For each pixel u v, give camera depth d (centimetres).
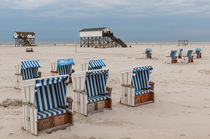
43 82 563
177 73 1564
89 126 634
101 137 560
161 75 1487
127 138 552
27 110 585
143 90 876
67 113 636
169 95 990
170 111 772
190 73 1565
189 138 548
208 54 3272
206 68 1798
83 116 719
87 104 725
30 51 4072
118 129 612
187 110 782
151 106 830
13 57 2855
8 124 644
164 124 649
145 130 604
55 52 3922
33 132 575
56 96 651
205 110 782
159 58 2670
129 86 824
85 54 3400
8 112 749
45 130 588
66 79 622
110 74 1530
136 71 870
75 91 749
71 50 4612
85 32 6419
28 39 7850
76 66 1916
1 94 994
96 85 799
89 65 1144
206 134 572
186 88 1122
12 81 1305
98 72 753
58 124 620
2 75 1498
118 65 2014
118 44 6612
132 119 692
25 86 580
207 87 1143
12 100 858
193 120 682
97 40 6419
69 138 555
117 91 1070
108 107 794
